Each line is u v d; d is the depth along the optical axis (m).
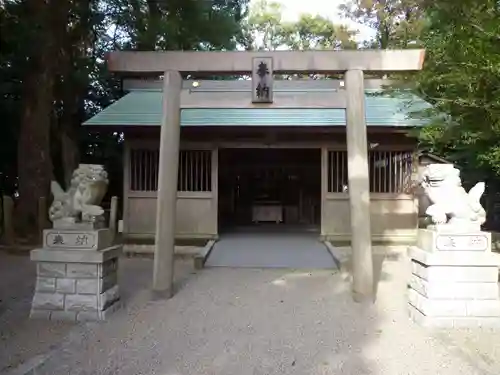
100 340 5.03
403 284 7.87
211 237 11.66
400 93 10.74
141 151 11.58
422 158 11.29
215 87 11.33
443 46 6.45
